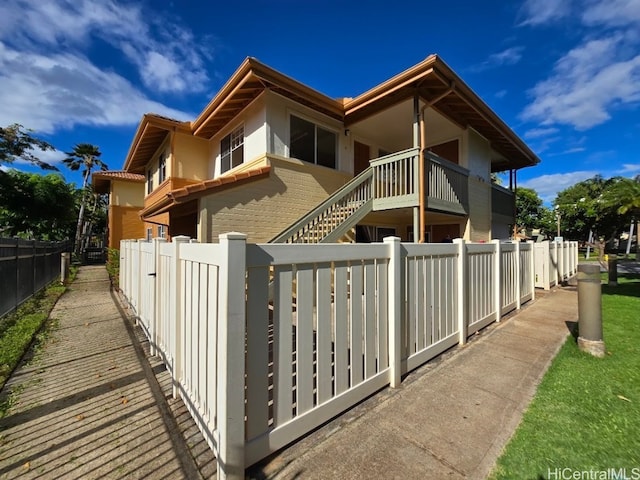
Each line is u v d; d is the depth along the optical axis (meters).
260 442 1.95
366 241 9.69
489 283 5.05
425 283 3.52
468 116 8.66
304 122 7.80
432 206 6.94
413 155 6.68
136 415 2.54
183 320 2.67
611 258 9.04
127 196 16.31
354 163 9.30
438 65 6.01
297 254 2.16
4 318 5.46
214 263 1.95
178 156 9.27
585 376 3.11
